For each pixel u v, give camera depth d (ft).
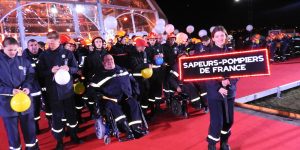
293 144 13.62
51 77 14.23
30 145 13.05
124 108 16.06
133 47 19.54
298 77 32.78
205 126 17.12
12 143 12.50
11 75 11.99
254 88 28.22
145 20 52.60
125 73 15.88
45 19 37.81
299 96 28.35
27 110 12.55
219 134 12.10
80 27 41.47
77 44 24.66
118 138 15.39
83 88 18.20
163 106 22.56
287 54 48.85
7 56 12.03
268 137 14.69
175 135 16.05
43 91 18.24
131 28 49.49
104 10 44.55
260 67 10.62
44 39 36.81
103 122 15.60
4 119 12.24
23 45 34.83
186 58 11.42
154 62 19.61
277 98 27.96
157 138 15.80
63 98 14.47
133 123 15.61
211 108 11.85
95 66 19.12
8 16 34.40
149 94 19.36
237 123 17.11
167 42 22.12
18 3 34.86
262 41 46.57
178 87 19.43
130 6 49.70
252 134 15.24
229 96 11.52
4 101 12.00
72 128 15.87
